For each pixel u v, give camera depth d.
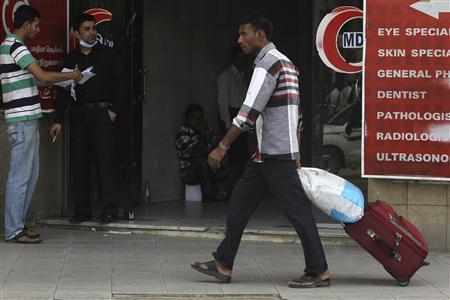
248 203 7.23
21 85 8.60
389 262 7.25
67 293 6.87
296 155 7.05
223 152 6.98
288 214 7.13
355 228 7.21
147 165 11.15
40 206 9.86
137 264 8.01
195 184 11.51
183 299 6.85
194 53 11.84
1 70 8.66
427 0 8.38
